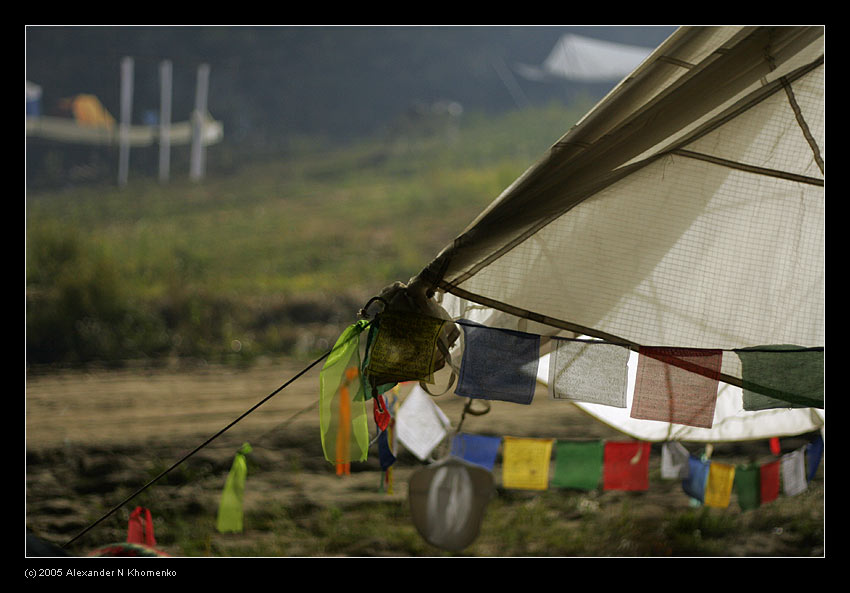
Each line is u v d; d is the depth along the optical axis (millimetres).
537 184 2598
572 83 32250
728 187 2873
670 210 2854
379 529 5062
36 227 14070
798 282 2871
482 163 22656
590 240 2822
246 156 27562
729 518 5121
